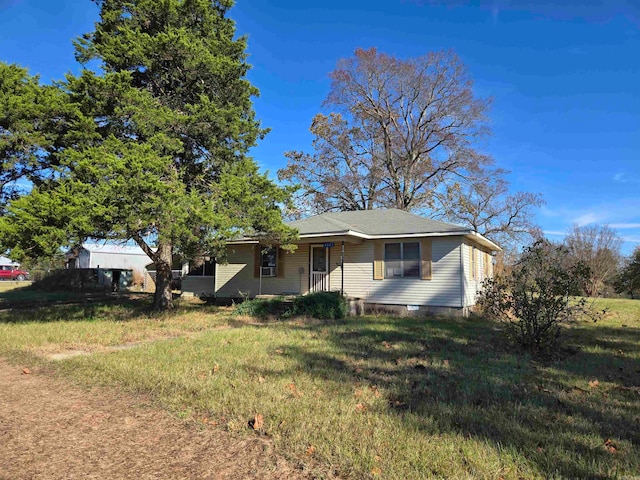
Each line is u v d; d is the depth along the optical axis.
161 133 11.42
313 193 31.83
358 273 15.09
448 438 3.54
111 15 12.79
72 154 10.22
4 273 46.62
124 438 3.58
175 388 4.89
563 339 9.05
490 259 20.97
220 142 13.45
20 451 3.33
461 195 29.44
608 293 31.06
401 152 31.09
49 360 6.52
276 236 13.06
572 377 5.76
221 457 3.24
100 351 7.25
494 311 8.65
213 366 5.96
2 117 11.38
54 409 4.31
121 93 11.67
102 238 10.84
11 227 9.03
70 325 10.33
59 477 2.92
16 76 12.24
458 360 6.72
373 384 5.22
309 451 3.30
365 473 2.97
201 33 14.07
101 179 9.69
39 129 12.14
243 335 8.96
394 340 8.53
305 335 9.03
